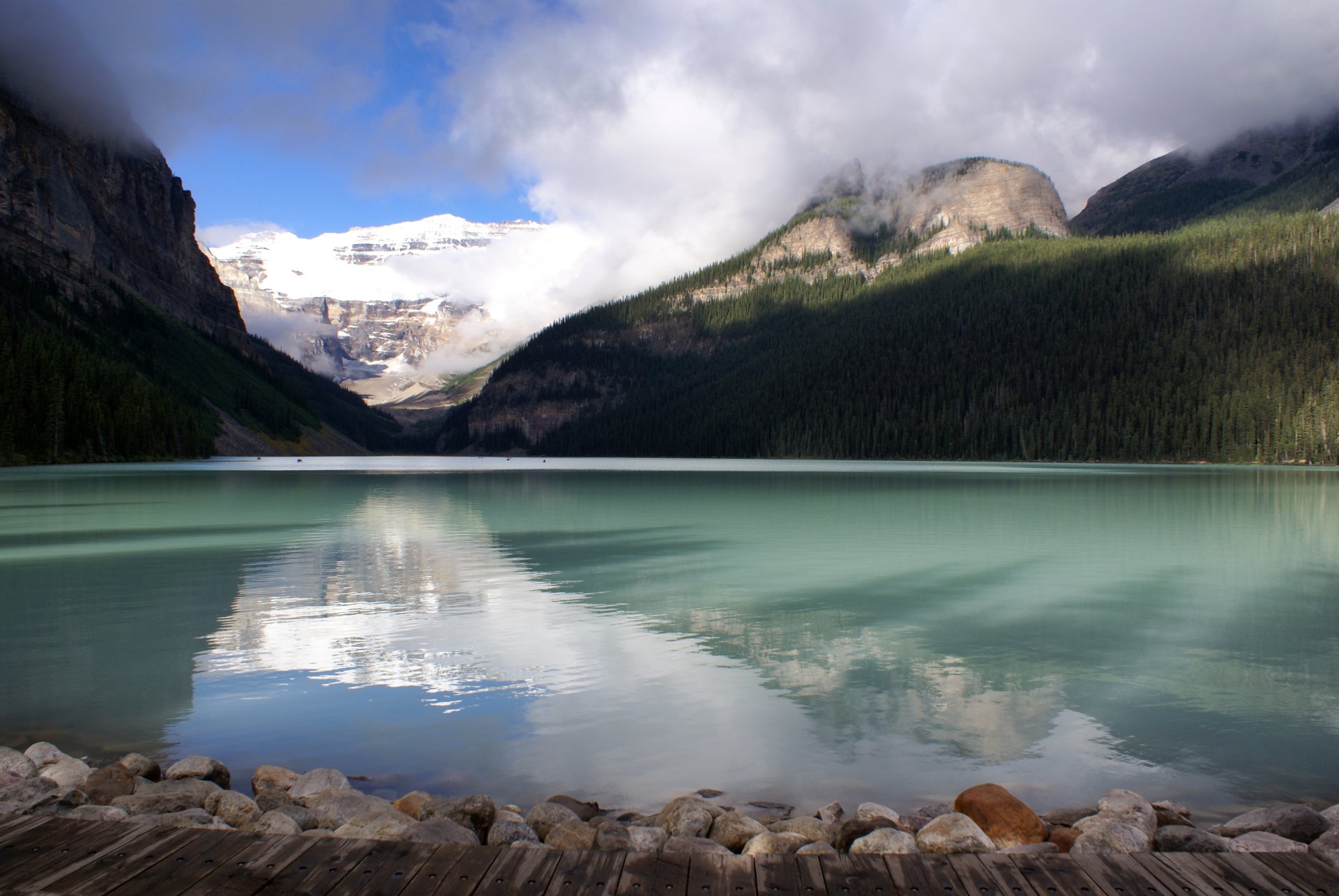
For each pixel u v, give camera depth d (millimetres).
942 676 12930
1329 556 26469
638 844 6844
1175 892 5301
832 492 61438
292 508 45062
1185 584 21406
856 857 5805
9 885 5230
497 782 8945
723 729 10547
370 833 6758
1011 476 90688
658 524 36781
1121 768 9289
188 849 5777
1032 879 5473
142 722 10742
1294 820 7125
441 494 58125
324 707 11398
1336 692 12109
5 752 8391
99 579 21953
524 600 19203
